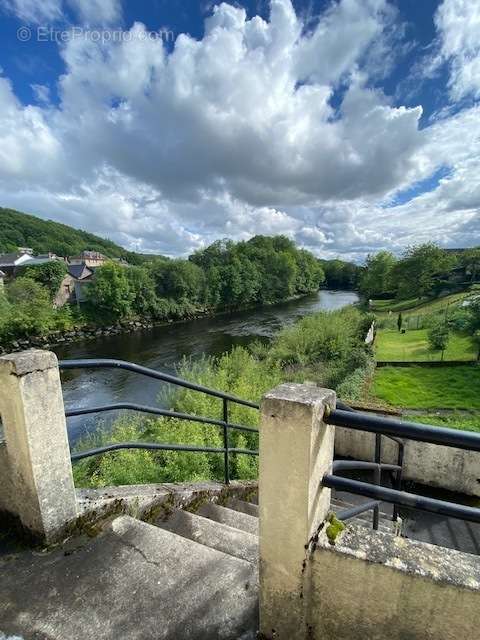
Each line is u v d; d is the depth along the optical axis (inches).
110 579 58.6
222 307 1619.1
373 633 40.9
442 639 37.7
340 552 39.8
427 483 215.5
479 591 34.6
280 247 2632.9
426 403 390.0
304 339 662.5
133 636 49.5
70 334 1044.5
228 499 120.4
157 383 587.5
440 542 163.3
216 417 290.7
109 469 171.8
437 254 1620.3
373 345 696.4
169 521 84.6
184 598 55.3
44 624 51.2
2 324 934.4
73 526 69.0
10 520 68.4
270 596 45.6
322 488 42.5
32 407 58.7
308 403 36.6
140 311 1255.5
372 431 38.4
